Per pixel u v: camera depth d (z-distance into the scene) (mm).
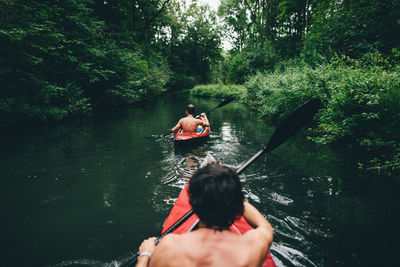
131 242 2043
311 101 2213
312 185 3020
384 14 7133
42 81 7676
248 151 4555
